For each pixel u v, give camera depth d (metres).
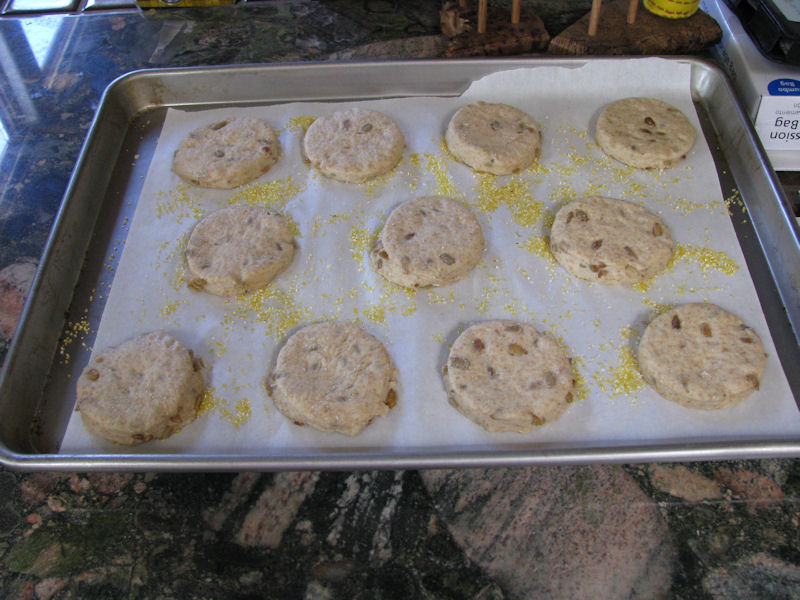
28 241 0.47
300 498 0.35
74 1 0.63
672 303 0.41
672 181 0.47
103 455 0.34
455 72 0.51
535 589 0.32
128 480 0.36
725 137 0.48
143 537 0.34
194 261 0.43
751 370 0.37
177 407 0.37
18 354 0.38
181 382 0.38
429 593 0.32
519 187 0.47
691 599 0.31
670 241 0.43
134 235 0.45
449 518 0.34
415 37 0.57
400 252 0.43
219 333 0.41
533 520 0.34
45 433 0.38
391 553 0.33
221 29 0.59
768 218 0.44
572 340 0.40
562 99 0.51
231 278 0.42
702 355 0.38
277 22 0.59
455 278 0.43
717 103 0.49
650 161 0.47
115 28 0.60
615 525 0.34
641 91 0.51
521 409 0.37
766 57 0.48
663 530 0.33
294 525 0.34
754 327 0.40
